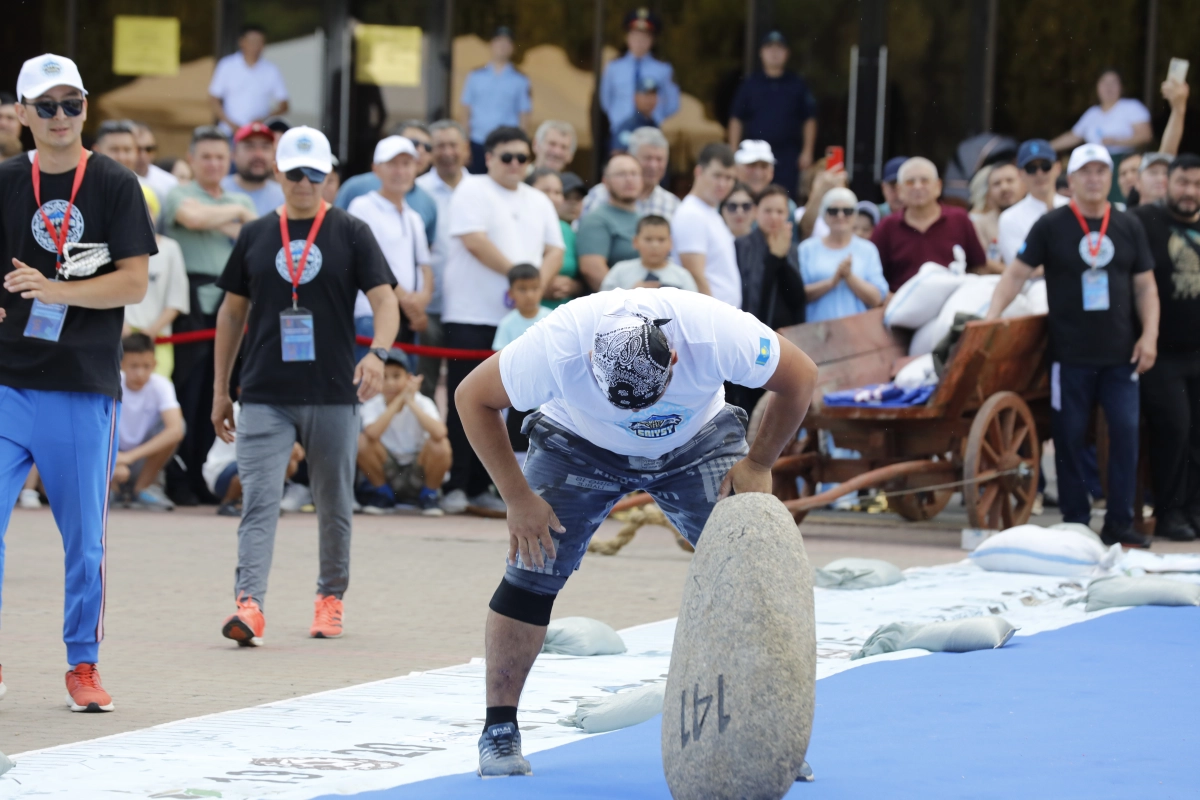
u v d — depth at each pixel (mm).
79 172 12602
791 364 9406
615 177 28859
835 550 24359
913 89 41406
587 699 12258
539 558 9820
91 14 43250
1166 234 26297
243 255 16328
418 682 13336
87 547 12430
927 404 25312
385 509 29172
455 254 28531
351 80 42719
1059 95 41281
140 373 28688
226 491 28578
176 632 16203
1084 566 20812
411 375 29453
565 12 41594
